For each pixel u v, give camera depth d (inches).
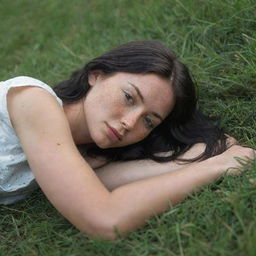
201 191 87.4
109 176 101.8
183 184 86.0
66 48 157.0
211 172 88.8
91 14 180.1
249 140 103.7
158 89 94.3
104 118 93.0
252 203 83.9
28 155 86.4
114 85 93.8
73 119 98.2
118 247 81.4
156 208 83.4
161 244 80.0
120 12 172.2
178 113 101.7
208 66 125.3
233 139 105.0
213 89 120.2
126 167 102.7
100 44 157.3
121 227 81.0
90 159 105.4
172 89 97.0
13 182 97.7
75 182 81.8
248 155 92.5
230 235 77.1
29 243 89.1
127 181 100.5
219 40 131.3
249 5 128.5
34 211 99.3
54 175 82.7
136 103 93.4
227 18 132.5
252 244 73.0
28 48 181.0
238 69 119.7
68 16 188.5
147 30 149.3
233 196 83.4
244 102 114.8
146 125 95.5
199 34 135.4
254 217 79.9
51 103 89.4
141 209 82.1
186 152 102.4
